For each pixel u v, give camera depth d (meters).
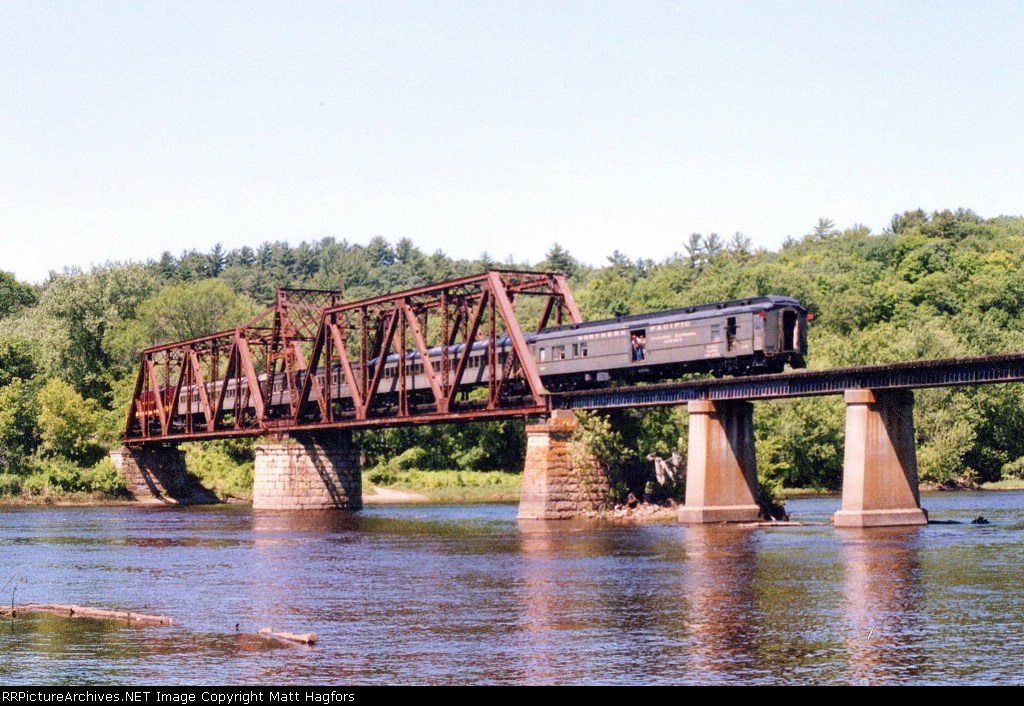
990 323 178.25
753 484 87.25
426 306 111.94
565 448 94.25
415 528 93.69
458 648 41.53
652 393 89.50
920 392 148.25
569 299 103.00
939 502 117.38
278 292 133.50
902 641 41.06
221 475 163.62
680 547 69.50
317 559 69.81
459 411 105.19
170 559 71.62
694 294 188.25
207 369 186.00
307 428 123.31
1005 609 46.28
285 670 38.88
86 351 182.25
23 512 132.50
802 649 40.28
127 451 156.50
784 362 84.94
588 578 57.19
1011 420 154.38
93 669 39.53
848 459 77.50
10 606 50.75
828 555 63.22
